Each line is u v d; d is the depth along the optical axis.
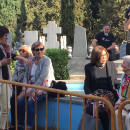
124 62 4.68
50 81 5.74
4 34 5.56
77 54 13.09
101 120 4.76
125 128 4.58
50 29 16.50
